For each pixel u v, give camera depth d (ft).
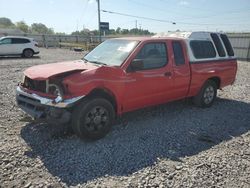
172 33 22.15
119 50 16.88
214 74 21.80
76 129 14.24
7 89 26.71
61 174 11.34
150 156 13.17
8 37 64.95
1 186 10.35
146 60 16.74
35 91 14.29
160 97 18.03
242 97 26.91
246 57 88.58
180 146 14.49
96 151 13.52
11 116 18.28
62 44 118.32
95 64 16.11
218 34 23.03
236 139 15.78
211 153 13.74
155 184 10.77
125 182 10.87
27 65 48.73
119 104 15.75
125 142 14.75
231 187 10.75
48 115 13.55
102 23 119.03
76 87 13.56
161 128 17.11
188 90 20.11
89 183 10.77
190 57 19.72
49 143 14.24
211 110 21.72
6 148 13.46
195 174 11.60
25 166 11.87
